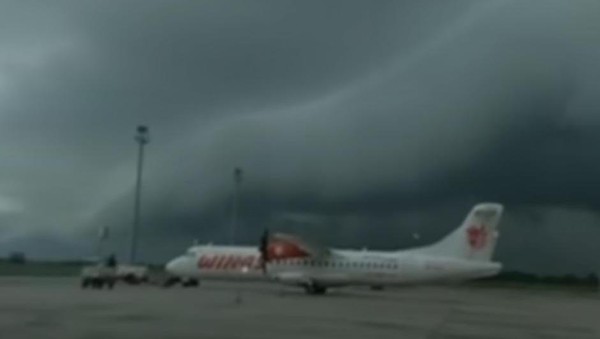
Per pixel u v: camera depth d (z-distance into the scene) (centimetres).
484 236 7931
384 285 8212
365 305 5856
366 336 2917
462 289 17012
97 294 6569
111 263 10694
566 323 4469
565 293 15650
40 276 14450
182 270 8575
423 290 14038
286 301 6131
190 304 5088
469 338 2992
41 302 4772
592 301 10262
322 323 3569
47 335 2527
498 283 19862
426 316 4597
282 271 8219
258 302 5762
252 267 8344
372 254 8075
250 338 2636
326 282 8100
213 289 8944
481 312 5494
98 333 2658
